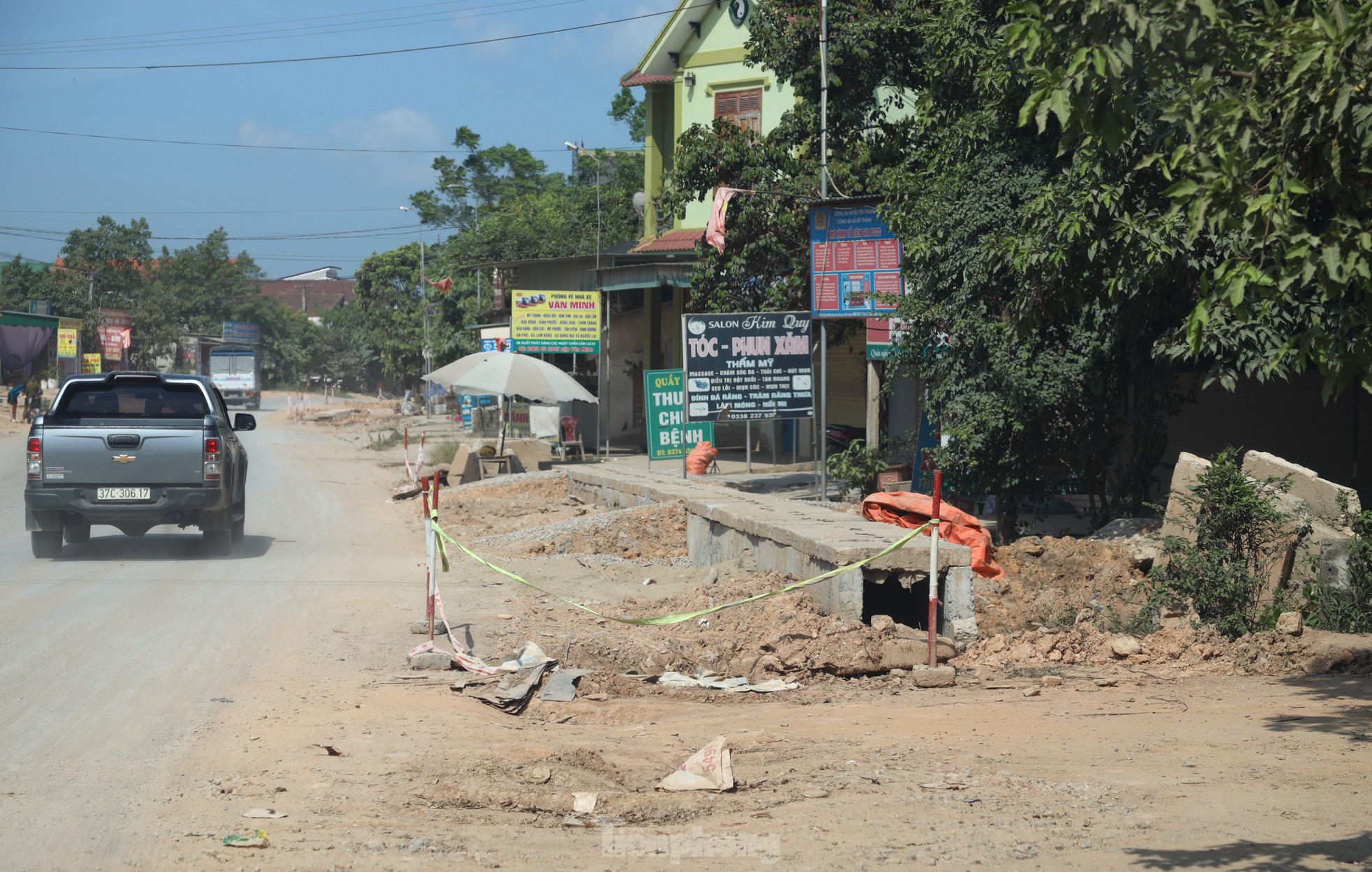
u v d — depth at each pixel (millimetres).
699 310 22953
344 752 6188
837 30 19828
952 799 5273
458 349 55656
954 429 13922
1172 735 6422
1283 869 4215
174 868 4418
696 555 14094
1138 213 9641
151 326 86250
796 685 8258
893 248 16938
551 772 5820
